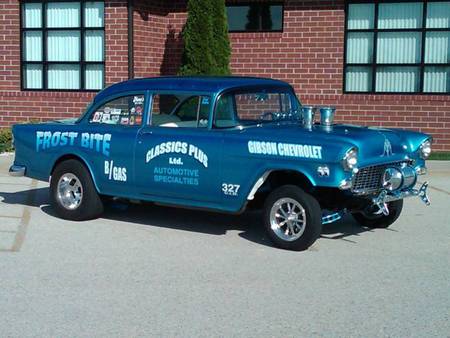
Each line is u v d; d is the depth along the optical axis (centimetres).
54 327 573
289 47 1659
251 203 869
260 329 568
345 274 720
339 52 1631
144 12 1681
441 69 1602
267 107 900
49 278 705
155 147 882
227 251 812
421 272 730
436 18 1591
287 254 797
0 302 634
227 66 1606
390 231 917
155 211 1041
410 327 573
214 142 835
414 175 837
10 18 1755
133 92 923
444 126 1591
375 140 802
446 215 1017
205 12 1571
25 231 909
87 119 970
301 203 791
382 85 1636
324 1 1625
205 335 555
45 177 998
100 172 938
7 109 1777
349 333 560
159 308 618
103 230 919
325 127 841
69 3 1719
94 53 1714
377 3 1611
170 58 1748
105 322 584
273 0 1666
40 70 1764
